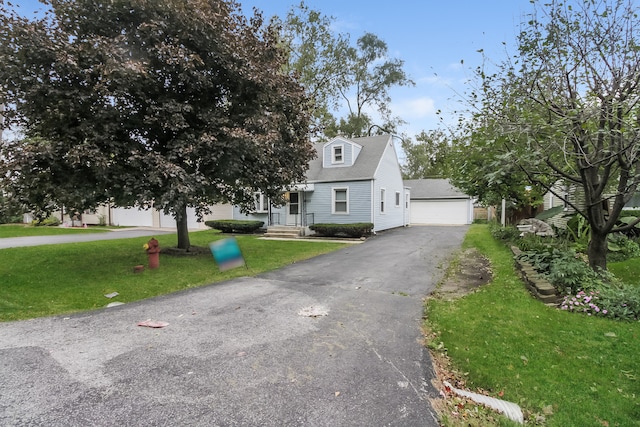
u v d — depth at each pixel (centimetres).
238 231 1645
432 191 2614
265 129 727
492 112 600
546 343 347
